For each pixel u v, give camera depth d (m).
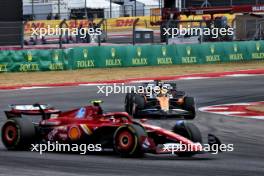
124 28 159.75
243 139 36.28
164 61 91.06
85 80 75.88
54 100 57.91
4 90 67.88
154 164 26.33
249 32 113.88
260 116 47.69
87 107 29.88
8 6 107.81
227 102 57.03
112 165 26.03
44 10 163.62
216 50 94.50
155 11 130.88
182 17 133.75
